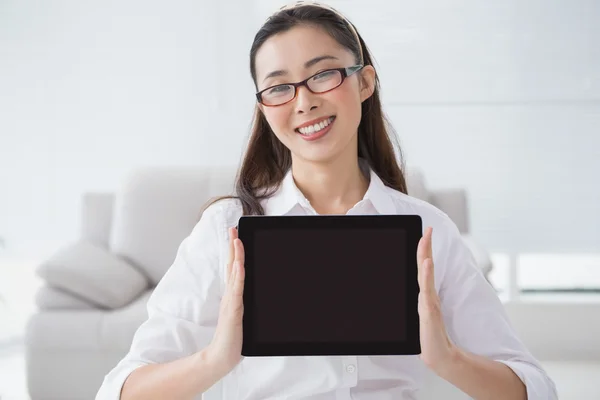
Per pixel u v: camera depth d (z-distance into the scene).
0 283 4.02
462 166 3.76
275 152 1.26
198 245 1.18
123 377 1.07
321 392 1.09
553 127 3.70
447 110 3.75
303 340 0.94
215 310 1.15
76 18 3.91
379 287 0.94
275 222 0.94
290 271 0.94
